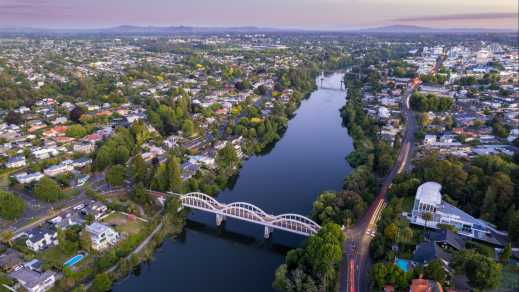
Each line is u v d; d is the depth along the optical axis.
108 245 181.38
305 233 185.25
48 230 187.00
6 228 191.62
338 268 161.12
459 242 171.12
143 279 171.25
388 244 171.62
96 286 153.62
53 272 158.12
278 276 153.50
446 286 144.12
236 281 170.88
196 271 177.88
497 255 166.00
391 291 140.50
